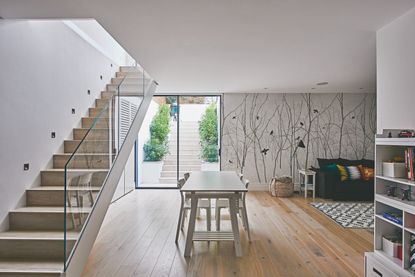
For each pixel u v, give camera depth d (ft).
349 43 13.71
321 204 22.98
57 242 10.85
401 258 9.41
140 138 30.07
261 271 11.37
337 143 28.37
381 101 11.37
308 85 24.38
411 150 9.19
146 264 12.01
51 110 15.25
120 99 16.90
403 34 10.24
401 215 9.74
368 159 28.30
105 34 23.82
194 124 29.60
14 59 12.30
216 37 12.95
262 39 13.19
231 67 18.34
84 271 11.39
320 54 15.53
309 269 11.53
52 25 15.31
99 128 13.62
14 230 11.96
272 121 28.40
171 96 29.58
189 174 18.58
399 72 10.39
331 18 10.76
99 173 13.69
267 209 21.36
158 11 10.23
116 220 18.34
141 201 23.82
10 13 10.41
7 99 11.88
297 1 9.46
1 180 11.59
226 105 28.55
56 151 15.76
